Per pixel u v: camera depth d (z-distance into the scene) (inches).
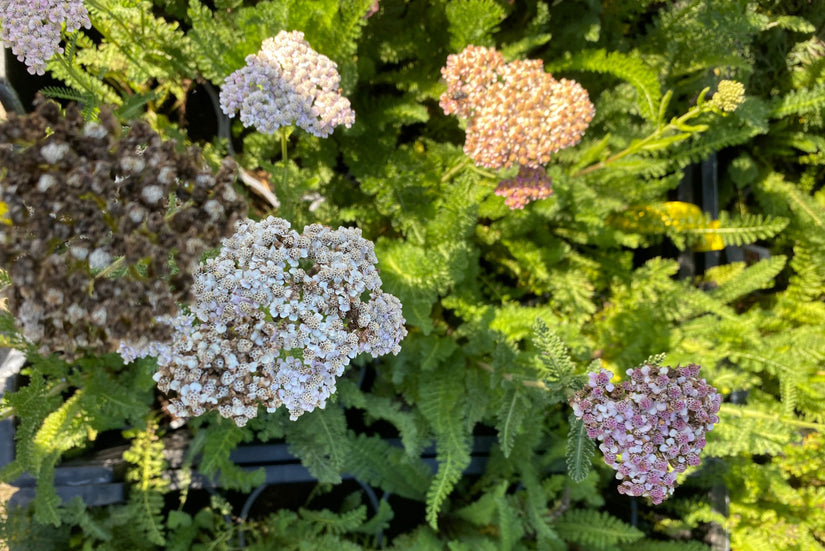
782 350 18.6
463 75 13.7
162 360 9.9
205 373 9.9
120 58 14.1
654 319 17.9
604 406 10.6
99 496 14.6
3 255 8.1
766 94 19.2
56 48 11.3
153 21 13.6
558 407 18.0
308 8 12.9
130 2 12.6
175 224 8.8
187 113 16.1
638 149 14.9
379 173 15.4
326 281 10.0
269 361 9.7
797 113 18.9
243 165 15.7
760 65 18.7
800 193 19.1
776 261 18.0
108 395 13.8
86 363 14.0
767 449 16.4
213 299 9.7
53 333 8.5
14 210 8.0
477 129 13.9
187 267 8.7
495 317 15.4
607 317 17.8
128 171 8.4
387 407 15.3
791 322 19.7
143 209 8.2
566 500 16.8
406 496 16.9
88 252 8.3
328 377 10.2
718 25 16.0
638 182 17.4
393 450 16.0
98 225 8.2
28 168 8.0
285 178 13.2
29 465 12.8
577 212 16.6
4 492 15.9
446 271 14.0
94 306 8.3
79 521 13.9
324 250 10.3
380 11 14.8
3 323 12.3
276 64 11.9
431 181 15.9
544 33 16.4
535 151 14.0
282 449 16.0
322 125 12.4
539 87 13.6
